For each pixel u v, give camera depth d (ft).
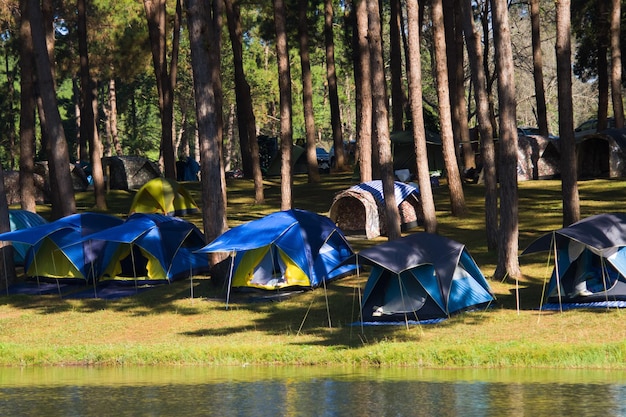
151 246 139.64
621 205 165.37
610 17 226.38
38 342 103.40
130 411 64.85
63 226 142.82
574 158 132.36
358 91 235.20
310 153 235.61
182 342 97.81
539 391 68.44
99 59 292.61
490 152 138.72
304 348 88.33
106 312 120.88
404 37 261.85
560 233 101.45
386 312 104.37
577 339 86.69
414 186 169.48
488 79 268.21
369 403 65.46
